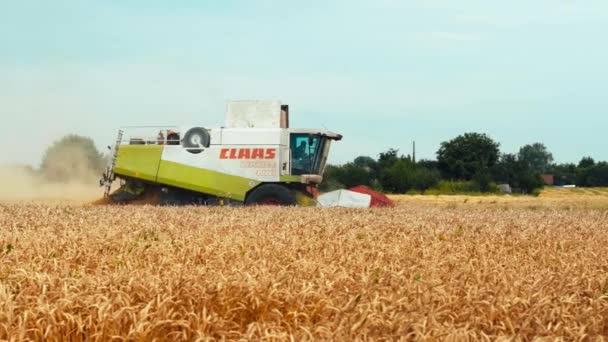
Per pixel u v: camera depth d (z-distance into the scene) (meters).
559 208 31.73
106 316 5.97
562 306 6.64
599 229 16.91
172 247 10.49
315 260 9.41
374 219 17.80
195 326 5.93
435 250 11.17
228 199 26.20
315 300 6.84
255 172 26.22
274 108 26.78
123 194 26.75
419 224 16.28
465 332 5.53
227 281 7.05
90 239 11.48
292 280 7.34
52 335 5.91
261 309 6.70
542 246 12.35
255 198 25.97
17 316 6.05
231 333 5.83
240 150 26.28
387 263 9.65
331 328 5.78
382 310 6.25
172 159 26.31
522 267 9.52
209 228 14.05
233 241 11.52
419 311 6.46
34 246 10.34
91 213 18.27
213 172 26.17
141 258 9.62
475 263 9.68
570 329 6.05
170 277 7.27
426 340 5.49
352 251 10.81
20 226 14.56
